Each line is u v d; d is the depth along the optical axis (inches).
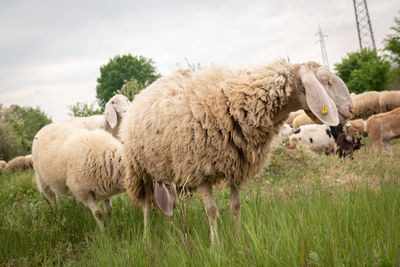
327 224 106.5
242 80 129.3
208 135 129.0
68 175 203.5
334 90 121.3
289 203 149.0
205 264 98.7
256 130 127.4
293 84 123.6
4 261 152.7
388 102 676.1
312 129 394.6
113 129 291.0
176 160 136.9
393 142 478.9
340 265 87.2
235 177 135.4
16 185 355.9
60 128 240.5
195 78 139.5
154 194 171.0
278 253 96.2
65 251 160.7
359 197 142.4
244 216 142.6
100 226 186.9
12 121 1568.7
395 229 102.0
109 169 193.5
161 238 149.6
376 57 1135.6
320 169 265.1
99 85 1930.4
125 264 118.0
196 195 212.7
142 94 163.0
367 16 1558.8
